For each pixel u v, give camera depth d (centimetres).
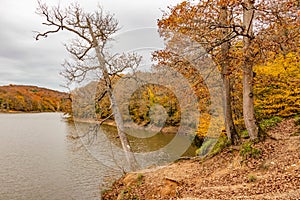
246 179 784
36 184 1396
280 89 1201
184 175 964
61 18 1141
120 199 979
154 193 909
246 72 926
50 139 2719
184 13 793
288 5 696
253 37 796
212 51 848
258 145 930
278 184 678
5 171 1620
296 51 781
